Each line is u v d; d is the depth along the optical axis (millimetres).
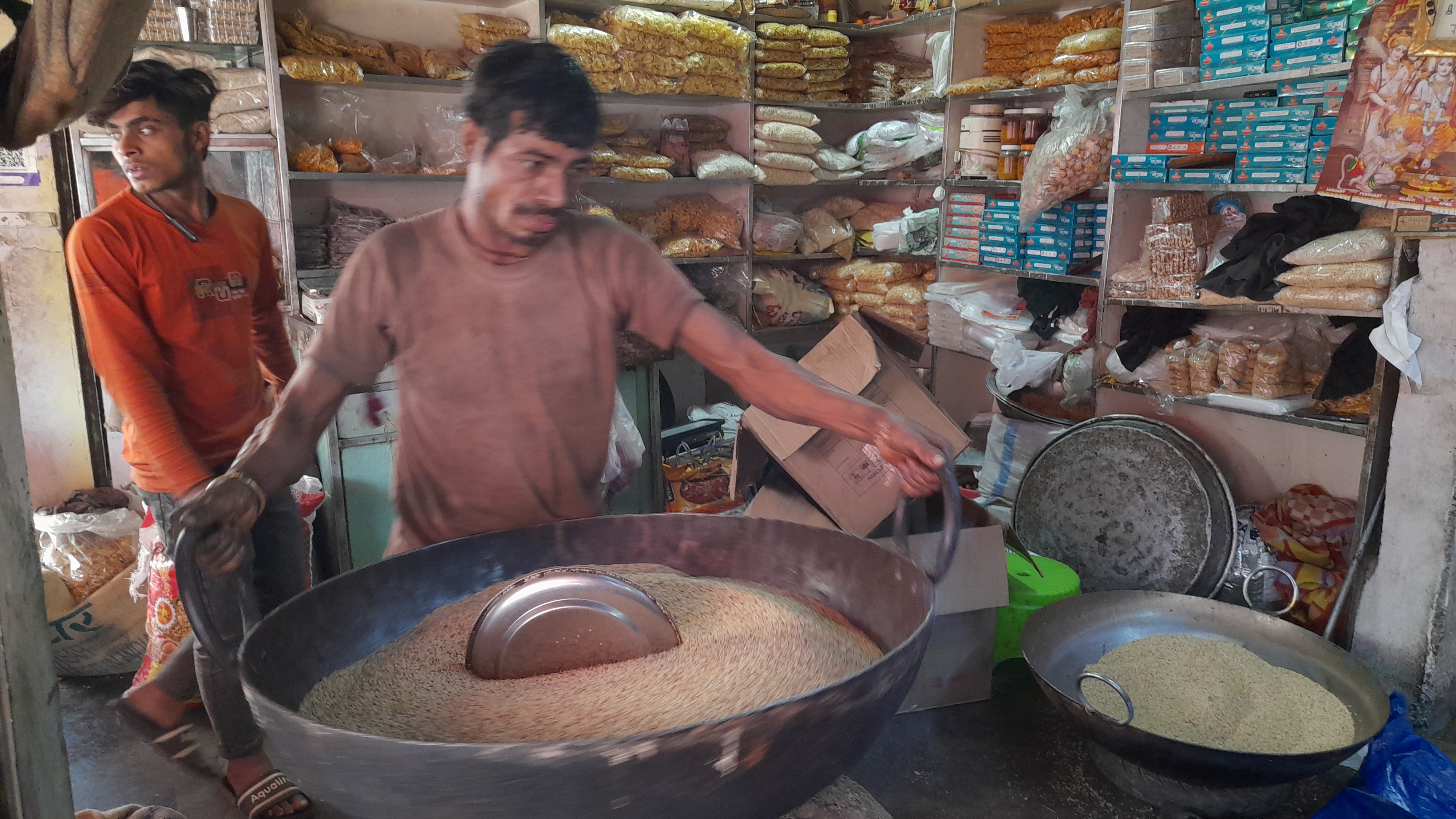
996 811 2004
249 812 1582
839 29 4527
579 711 787
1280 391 2648
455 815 575
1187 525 2781
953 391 4246
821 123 4742
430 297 1045
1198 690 2027
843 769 682
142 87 1499
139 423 1564
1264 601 2678
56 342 3037
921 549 2121
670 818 595
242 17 2949
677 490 3676
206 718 1710
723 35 3938
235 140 3000
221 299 1667
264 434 973
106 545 2623
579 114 964
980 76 3936
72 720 2238
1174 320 3002
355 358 1048
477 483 1125
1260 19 2574
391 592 973
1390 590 2396
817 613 992
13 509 721
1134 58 2938
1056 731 2299
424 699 823
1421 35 2131
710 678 831
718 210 4254
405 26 3559
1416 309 2250
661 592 1017
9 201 2889
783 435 1993
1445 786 1820
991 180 3764
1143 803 2020
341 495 2848
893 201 4762
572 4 3768
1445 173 2127
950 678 2375
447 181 3689
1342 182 2352
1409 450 2311
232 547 857
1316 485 2758
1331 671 2082
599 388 1137
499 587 1045
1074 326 3477
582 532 1095
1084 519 3018
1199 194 2957
